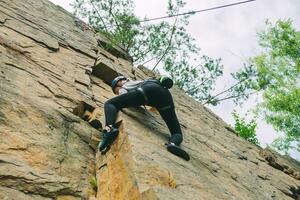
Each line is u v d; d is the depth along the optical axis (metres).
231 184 5.93
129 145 4.61
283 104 13.23
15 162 3.96
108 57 9.37
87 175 4.63
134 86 5.43
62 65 6.98
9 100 4.81
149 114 6.34
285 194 7.85
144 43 12.09
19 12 8.06
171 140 5.36
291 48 14.37
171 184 4.30
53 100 5.62
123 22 11.76
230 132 10.45
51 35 8.02
